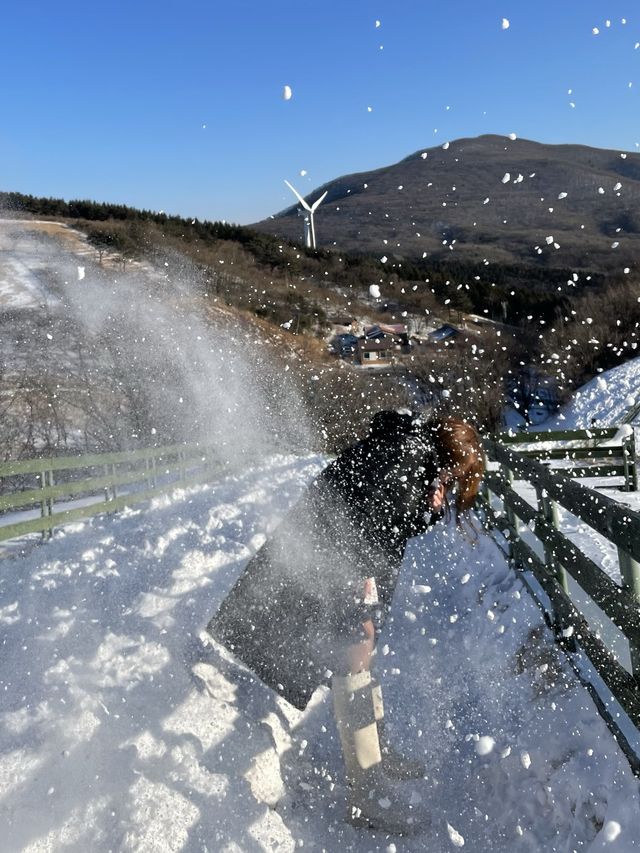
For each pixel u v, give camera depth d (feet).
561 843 9.12
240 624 10.56
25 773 9.45
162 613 15.10
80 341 90.27
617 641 12.11
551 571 14.46
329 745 12.07
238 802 9.65
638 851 7.93
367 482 10.40
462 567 20.95
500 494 20.07
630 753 9.07
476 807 10.36
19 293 119.14
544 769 10.30
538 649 13.38
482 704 12.73
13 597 17.81
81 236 199.93
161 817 8.93
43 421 79.51
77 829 8.69
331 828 10.17
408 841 9.95
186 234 187.83
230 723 11.25
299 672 10.30
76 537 27.96
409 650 15.60
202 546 21.70
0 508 27.25
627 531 9.19
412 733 12.27
